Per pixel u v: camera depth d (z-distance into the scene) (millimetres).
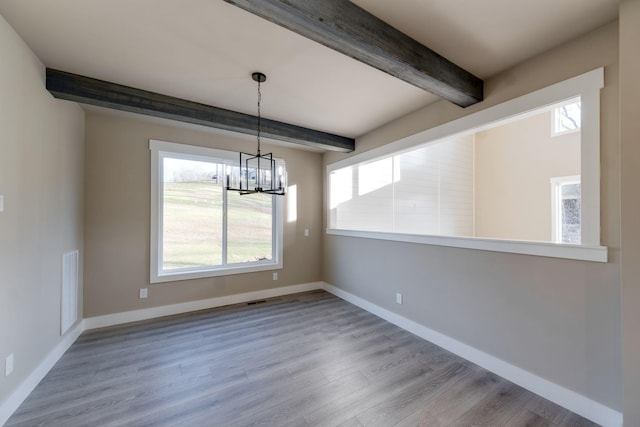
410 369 2369
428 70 2002
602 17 1686
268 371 2326
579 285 1853
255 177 3094
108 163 3227
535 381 2066
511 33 1845
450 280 2711
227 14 1688
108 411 1846
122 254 3303
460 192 6168
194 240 3865
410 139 3170
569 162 5145
